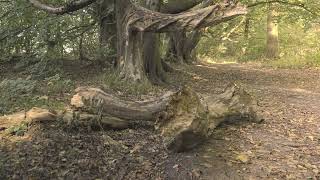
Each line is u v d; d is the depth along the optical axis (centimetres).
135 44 1277
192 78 1694
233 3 1090
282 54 3175
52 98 919
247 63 2978
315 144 773
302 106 1173
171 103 679
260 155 696
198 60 2892
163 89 1273
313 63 2641
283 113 1038
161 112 698
